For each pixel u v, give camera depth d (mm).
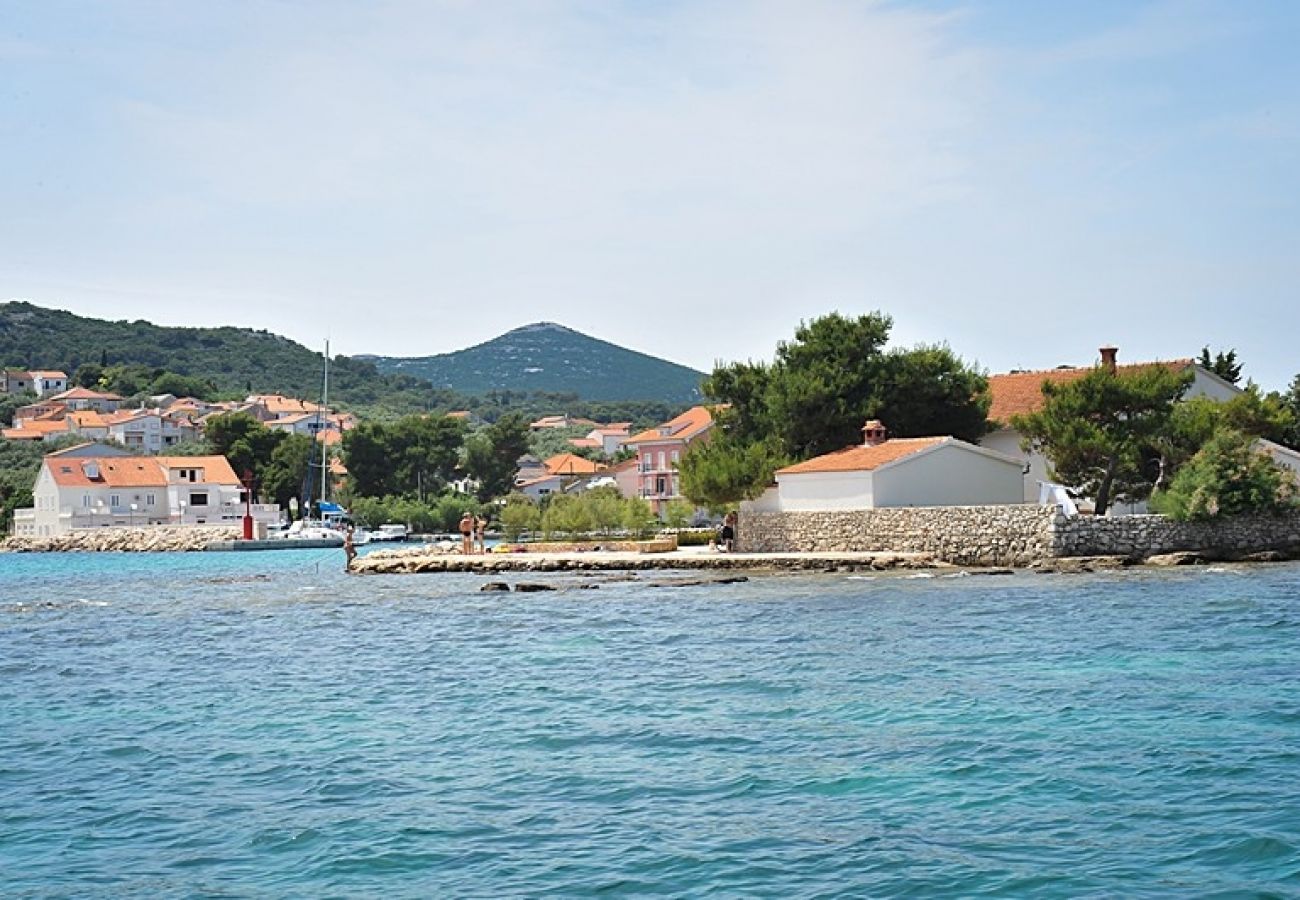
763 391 83438
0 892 16312
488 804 19859
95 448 171375
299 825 18969
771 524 73812
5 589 78688
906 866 16234
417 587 67750
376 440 163750
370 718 27922
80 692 33312
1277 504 64500
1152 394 66438
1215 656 32188
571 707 28391
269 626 49688
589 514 105438
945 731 24062
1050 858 16375
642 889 15695
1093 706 26000
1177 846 16672
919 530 66250
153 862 17422
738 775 21250
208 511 157625
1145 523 63375
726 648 37312
